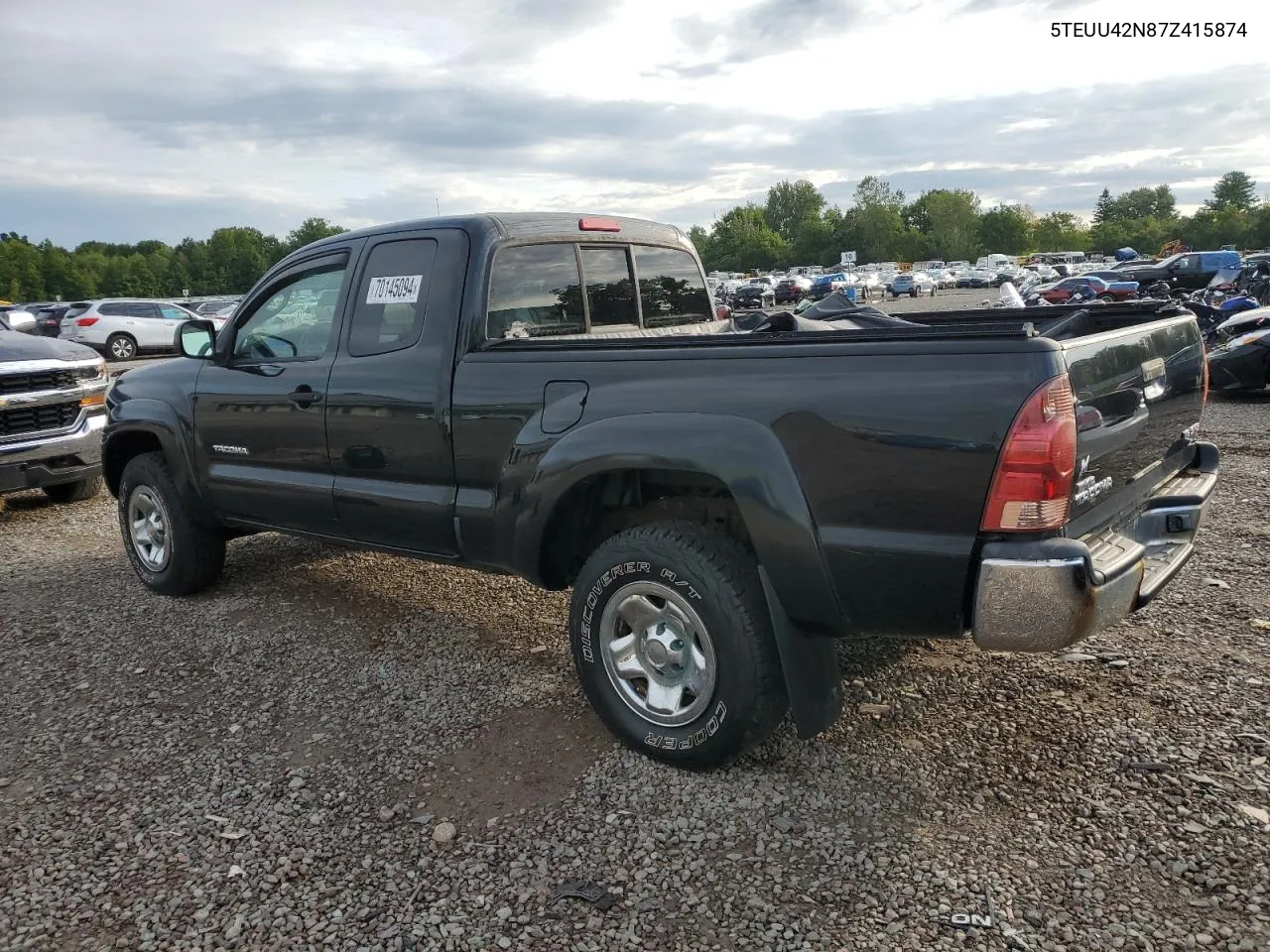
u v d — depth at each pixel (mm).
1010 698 3514
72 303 28078
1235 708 3342
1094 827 2715
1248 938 2260
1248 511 5883
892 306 42531
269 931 2447
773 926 2391
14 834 2926
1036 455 2385
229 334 4660
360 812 2984
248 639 4484
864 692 3607
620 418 3041
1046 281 46469
